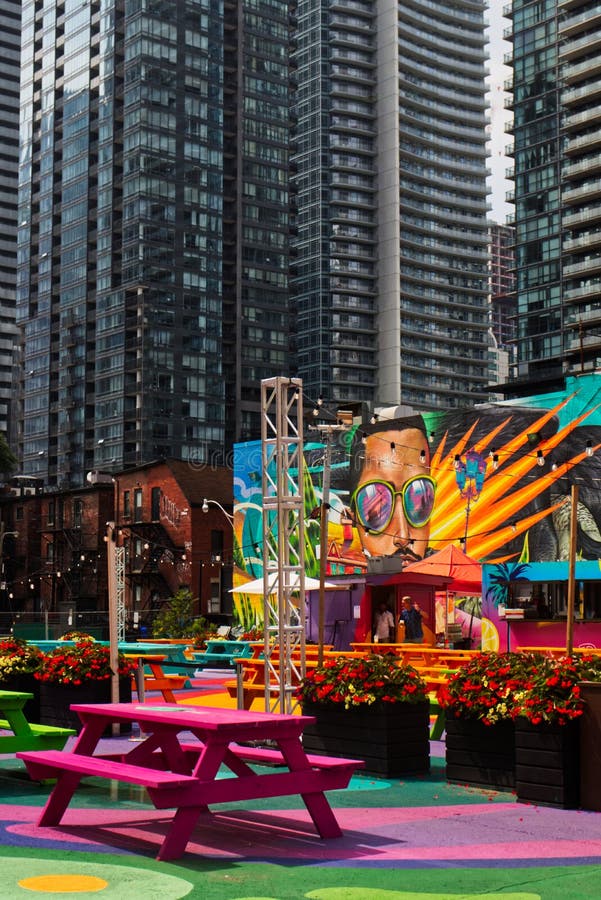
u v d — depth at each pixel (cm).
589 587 2603
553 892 611
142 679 1442
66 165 13850
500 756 991
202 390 12781
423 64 18700
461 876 653
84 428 12988
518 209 15562
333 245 17638
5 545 8900
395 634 2708
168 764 923
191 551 6550
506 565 2797
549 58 15412
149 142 12812
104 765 771
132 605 7050
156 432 12275
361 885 626
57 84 14212
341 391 17288
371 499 4316
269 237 14200
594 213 14300
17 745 1034
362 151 17988
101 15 13525
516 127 15750
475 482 3931
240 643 2872
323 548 1311
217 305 13162
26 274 14375
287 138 14550
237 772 852
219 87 13625
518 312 15300
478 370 18862
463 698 1005
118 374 12531
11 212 17988
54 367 13662
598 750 894
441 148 18750
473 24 19525
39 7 14800
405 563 4144
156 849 730
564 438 3688
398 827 819
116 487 7212
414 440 4172
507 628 2722
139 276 12506
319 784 773
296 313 16450
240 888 616
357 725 1088
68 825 816
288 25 14762
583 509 3603
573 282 14675
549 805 907
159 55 13050
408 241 17938
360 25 18325
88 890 607
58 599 8262
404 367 17600
